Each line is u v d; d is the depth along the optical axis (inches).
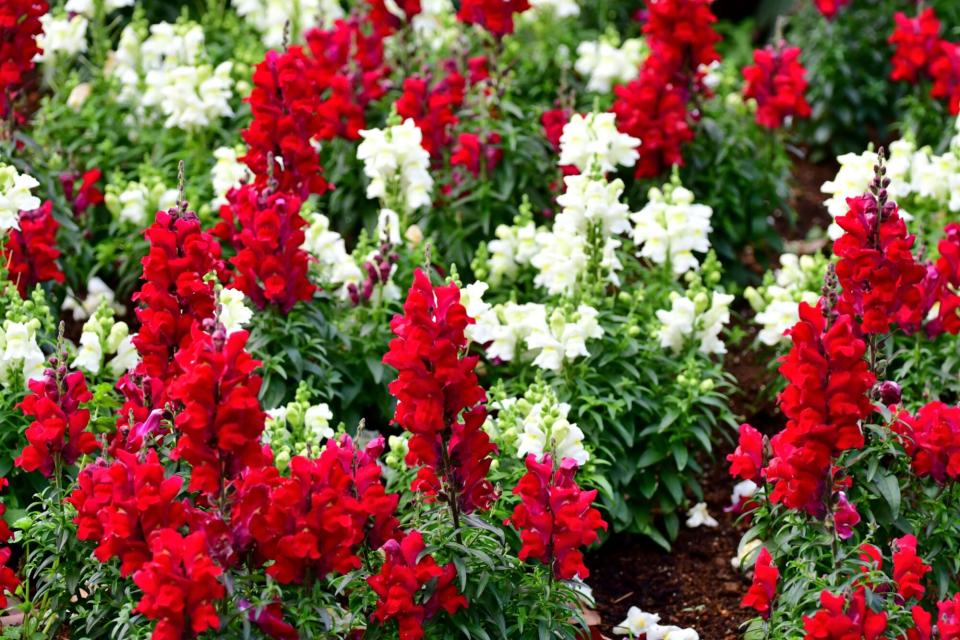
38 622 224.2
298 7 398.9
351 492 205.9
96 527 203.6
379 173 309.1
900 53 392.5
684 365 283.4
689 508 289.9
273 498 195.6
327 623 198.8
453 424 210.5
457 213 330.3
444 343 200.2
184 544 186.9
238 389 189.5
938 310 279.0
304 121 284.8
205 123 339.9
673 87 350.0
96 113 362.3
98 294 323.0
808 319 208.5
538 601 216.2
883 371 238.8
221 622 196.5
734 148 359.9
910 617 214.2
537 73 393.4
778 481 227.0
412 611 203.5
